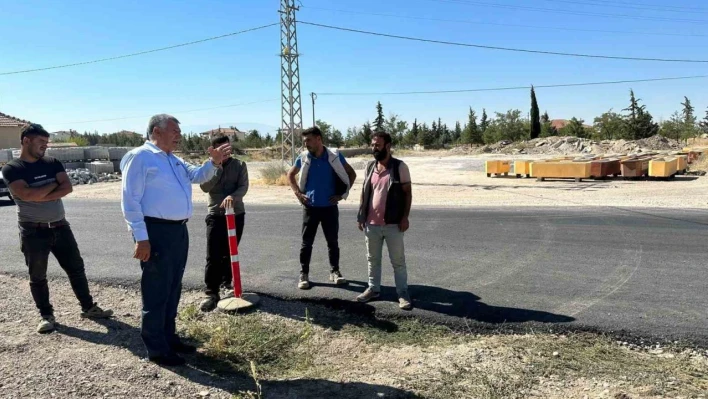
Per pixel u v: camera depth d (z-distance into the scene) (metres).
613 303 5.44
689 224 9.88
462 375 4.04
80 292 5.30
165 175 4.18
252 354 4.51
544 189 18.09
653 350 4.43
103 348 4.62
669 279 6.23
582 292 5.82
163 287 4.24
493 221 10.80
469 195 16.88
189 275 6.95
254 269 7.14
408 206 5.50
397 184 5.44
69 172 25.80
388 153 5.54
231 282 6.30
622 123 66.19
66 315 5.47
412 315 5.30
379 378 4.05
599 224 10.10
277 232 10.08
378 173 5.60
